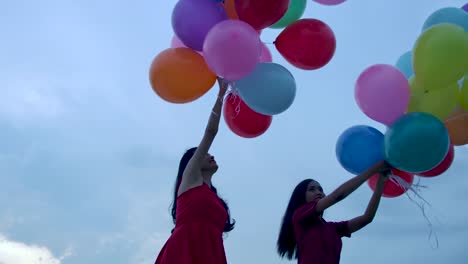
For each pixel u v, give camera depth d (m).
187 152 4.22
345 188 4.00
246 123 4.03
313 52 3.78
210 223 3.80
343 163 4.04
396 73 3.74
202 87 3.69
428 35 3.67
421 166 3.63
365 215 4.38
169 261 3.69
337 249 4.35
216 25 3.48
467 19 3.95
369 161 3.92
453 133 4.00
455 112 3.97
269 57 4.01
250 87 3.65
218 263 3.71
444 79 3.61
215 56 3.41
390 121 3.76
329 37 3.80
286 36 3.83
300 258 4.29
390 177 3.96
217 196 4.04
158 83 3.65
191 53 3.67
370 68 3.83
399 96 3.69
